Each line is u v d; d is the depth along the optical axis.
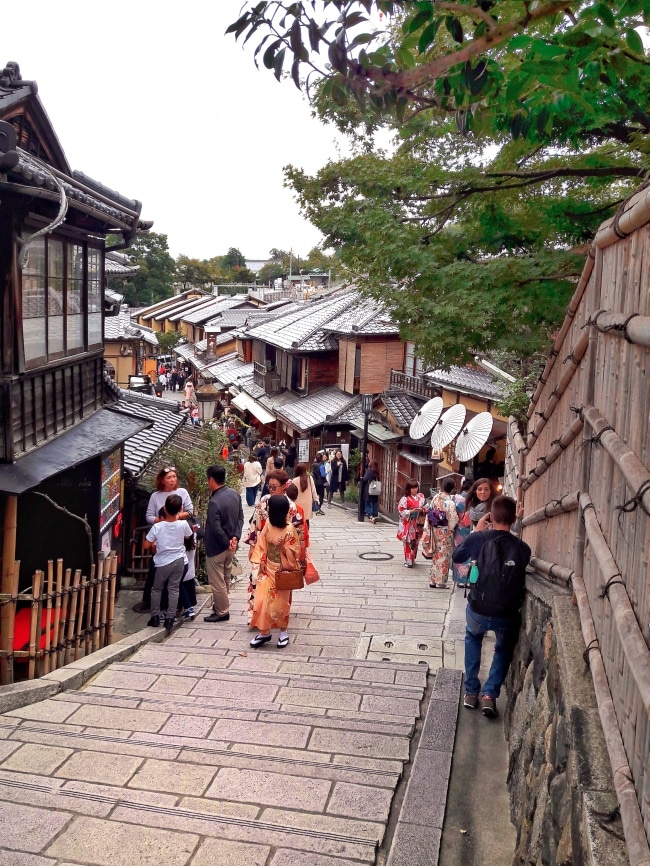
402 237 7.94
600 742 2.81
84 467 8.35
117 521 9.53
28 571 8.11
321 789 4.36
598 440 3.62
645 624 2.41
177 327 70.69
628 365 3.03
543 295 7.64
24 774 4.46
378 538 16.73
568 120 6.50
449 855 3.87
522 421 12.79
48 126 7.79
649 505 2.23
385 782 4.47
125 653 7.07
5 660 6.08
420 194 8.42
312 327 30.73
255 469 19.47
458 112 4.05
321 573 12.42
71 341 8.17
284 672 6.59
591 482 3.84
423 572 12.61
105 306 9.68
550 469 5.47
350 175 8.50
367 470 19.97
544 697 3.93
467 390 18.00
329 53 3.26
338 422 26.02
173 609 7.96
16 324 6.31
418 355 8.38
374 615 9.00
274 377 34.66
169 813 4.04
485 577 5.51
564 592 4.34
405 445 22.06
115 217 8.21
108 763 4.63
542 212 8.38
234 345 53.22
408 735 5.16
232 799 4.22
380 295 8.16
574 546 4.16
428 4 3.23
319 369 30.77
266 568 7.38
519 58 4.21
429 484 20.80
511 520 5.62
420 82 3.68
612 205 8.23
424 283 7.84
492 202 8.29
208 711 5.49
